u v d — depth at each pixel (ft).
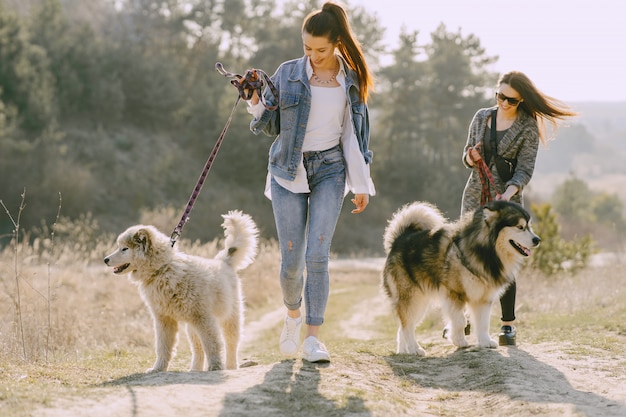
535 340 22.48
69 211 121.60
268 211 142.92
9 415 11.19
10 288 32.83
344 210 151.74
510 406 13.79
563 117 20.54
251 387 13.79
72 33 155.94
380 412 12.87
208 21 183.62
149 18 183.83
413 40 180.75
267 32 178.91
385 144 178.40
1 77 130.72
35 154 124.88
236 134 149.38
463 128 178.29
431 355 20.25
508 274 19.93
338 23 15.85
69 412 11.58
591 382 15.92
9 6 157.69
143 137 151.84
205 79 174.40
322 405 12.85
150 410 11.94
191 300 18.45
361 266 100.22
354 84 16.14
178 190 139.74
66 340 26.73
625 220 217.36
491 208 19.60
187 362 22.43
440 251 20.39
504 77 20.57
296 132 15.92
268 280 54.19
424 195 166.91
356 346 25.16
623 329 24.57
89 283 42.65
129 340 29.86
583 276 49.19
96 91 147.95
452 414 13.96
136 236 18.43
